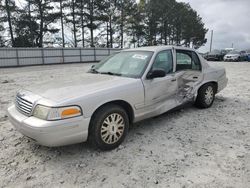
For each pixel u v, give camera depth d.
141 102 3.87
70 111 3.01
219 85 5.85
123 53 4.80
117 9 43.84
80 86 3.51
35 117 3.07
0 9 34.62
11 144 3.74
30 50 26.95
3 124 4.65
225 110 5.48
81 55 32.00
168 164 3.14
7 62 25.36
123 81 3.73
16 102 3.58
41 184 2.75
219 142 3.79
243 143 3.75
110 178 2.85
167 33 52.97
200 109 5.54
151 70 4.05
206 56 30.95
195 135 4.07
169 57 4.55
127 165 3.13
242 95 7.07
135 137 4.00
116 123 3.55
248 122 4.68
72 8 38.72
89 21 39.84
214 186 2.67
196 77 5.09
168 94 4.41
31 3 36.09
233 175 2.87
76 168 3.07
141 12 47.38
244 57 29.17
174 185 2.70
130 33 47.56
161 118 4.91
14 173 2.96
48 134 2.89
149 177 2.86
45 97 3.16
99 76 4.11
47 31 38.47
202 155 3.37
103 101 3.32
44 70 18.98
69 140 3.06
